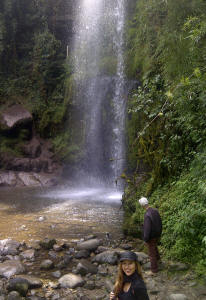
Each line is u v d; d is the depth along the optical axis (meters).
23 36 19.70
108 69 16.59
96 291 4.85
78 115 16.97
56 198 12.21
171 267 5.32
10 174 15.24
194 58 6.81
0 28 18.42
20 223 8.79
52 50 19.03
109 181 15.27
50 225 8.57
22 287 4.74
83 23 19.52
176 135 7.23
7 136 16.73
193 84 6.22
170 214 6.46
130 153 13.59
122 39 17.02
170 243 6.00
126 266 2.78
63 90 18.30
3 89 18.36
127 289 2.76
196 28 6.46
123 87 15.16
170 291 4.64
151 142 8.23
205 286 4.69
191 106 6.57
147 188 7.95
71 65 18.44
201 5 7.57
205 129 6.46
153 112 8.03
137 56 13.39
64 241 7.25
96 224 8.66
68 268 5.74
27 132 17.12
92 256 6.30
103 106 16.09
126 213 8.48
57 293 4.77
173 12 8.01
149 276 5.17
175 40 7.62
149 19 10.95
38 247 6.77
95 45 18.41
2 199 11.94
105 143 15.75
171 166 7.48
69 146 16.67
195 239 5.63
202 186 5.51
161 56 9.00
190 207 5.82
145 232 5.23
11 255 6.32
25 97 18.41
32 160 16.09
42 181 15.08
